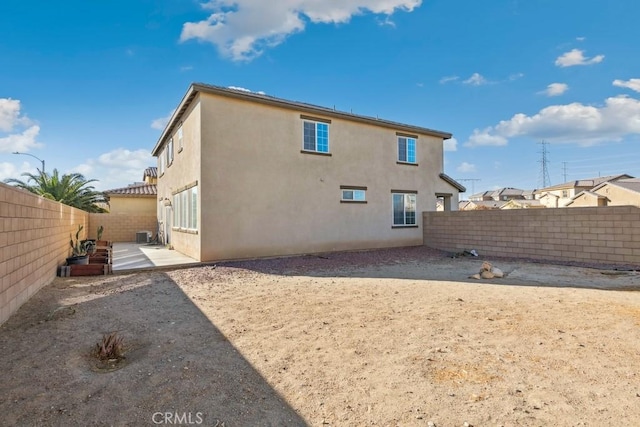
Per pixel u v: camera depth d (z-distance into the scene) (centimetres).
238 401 315
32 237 653
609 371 367
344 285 825
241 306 637
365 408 303
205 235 1130
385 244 1600
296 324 532
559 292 732
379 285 823
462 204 6819
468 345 443
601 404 304
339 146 1468
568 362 390
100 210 2848
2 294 499
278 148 1293
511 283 845
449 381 349
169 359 404
